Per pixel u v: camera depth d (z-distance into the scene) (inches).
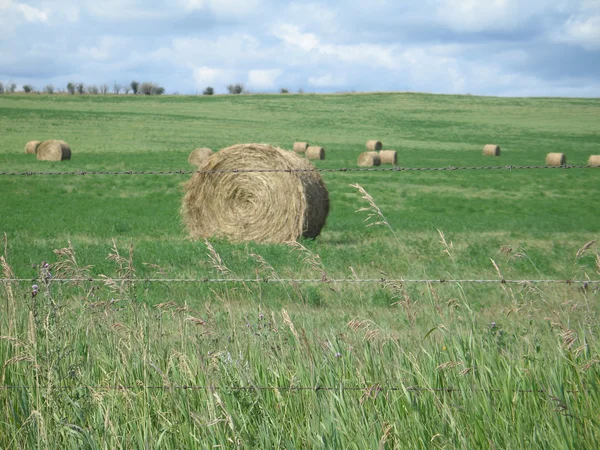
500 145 3376.0
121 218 1048.2
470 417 189.0
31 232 861.2
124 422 196.2
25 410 203.8
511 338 242.2
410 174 2068.2
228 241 844.6
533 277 592.1
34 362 207.6
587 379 204.8
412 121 4463.6
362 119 4495.6
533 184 1879.9
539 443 181.8
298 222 842.8
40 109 4355.3
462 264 651.5
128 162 2143.2
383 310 378.9
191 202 892.6
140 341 223.8
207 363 206.1
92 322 249.9
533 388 202.7
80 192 1419.8
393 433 182.4
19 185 1497.3
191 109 4840.1
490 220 1168.2
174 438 190.1
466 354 216.8
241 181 867.4
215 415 182.5
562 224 1117.7
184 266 587.5
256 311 290.2
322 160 2455.7
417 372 203.3
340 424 183.9
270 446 180.7
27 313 254.1
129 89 7736.2
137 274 536.4
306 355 214.4
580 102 5846.5
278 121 4237.2
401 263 639.1
